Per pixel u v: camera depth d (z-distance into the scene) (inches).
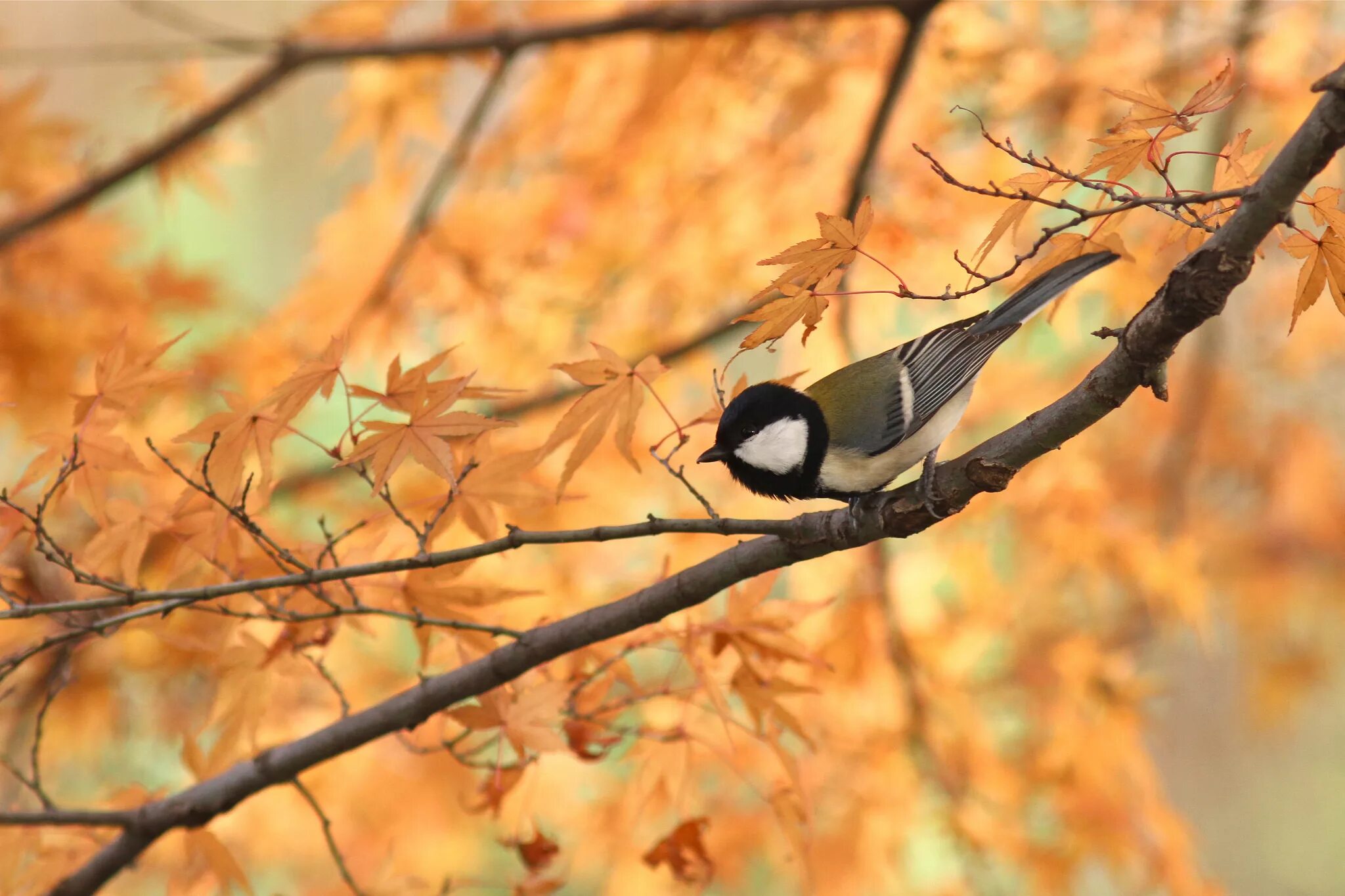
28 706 383.9
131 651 376.2
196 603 233.1
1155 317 192.9
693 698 259.4
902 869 409.7
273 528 280.7
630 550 418.3
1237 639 668.7
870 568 430.6
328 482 437.1
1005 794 406.3
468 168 488.7
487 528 245.8
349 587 232.8
